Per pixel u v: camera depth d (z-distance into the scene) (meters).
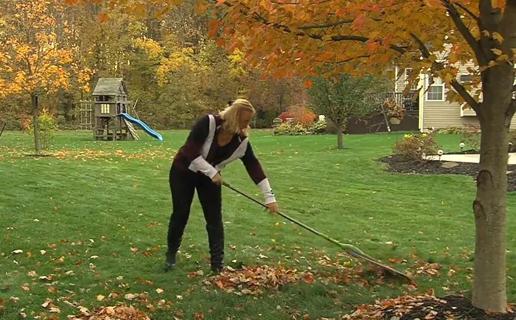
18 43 18.33
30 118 28.80
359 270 6.16
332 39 4.61
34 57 18.47
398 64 4.99
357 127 32.12
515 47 4.17
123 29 47.00
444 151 19.23
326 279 5.82
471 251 7.31
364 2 3.85
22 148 21.97
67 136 32.66
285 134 32.91
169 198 10.27
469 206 10.69
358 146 22.80
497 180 4.38
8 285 5.22
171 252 5.94
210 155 5.54
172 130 42.41
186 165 5.62
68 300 4.92
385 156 18.03
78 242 6.86
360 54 4.88
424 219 9.37
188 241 7.16
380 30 4.16
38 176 12.01
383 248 7.39
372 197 11.50
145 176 13.28
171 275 5.76
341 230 8.38
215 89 45.09
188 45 49.12
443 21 4.64
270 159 17.95
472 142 19.38
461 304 4.61
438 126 31.09
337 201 10.95
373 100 23.42
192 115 45.41
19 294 5.01
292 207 10.16
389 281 5.86
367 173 14.99
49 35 19.08
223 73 45.00
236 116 5.39
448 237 8.12
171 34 48.69
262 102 43.50
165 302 4.95
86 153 19.72
